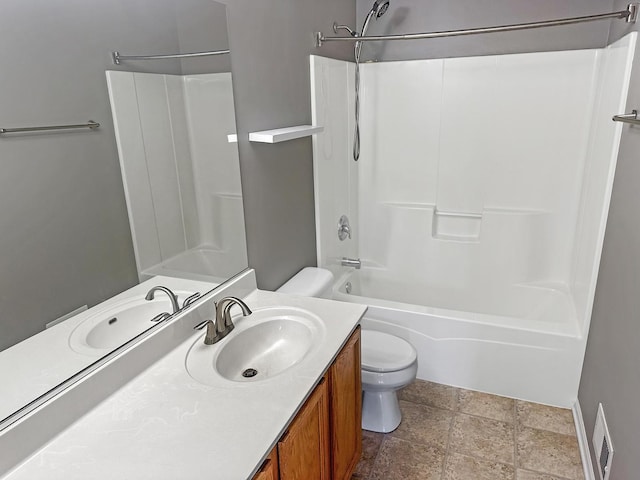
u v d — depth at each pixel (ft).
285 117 7.09
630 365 4.98
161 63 4.56
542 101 9.22
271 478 3.66
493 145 9.77
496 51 9.50
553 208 9.62
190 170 5.09
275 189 7.04
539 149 9.47
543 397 7.90
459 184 10.23
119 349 4.27
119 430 3.67
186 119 4.96
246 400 4.03
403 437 7.27
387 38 7.91
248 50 6.01
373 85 10.28
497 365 8.02
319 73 7.99
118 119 4.11
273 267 7.21
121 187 4.21
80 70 3.71
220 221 5.69
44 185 3.52
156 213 4.65
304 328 5.42
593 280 7.20
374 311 8.58
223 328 5.13
